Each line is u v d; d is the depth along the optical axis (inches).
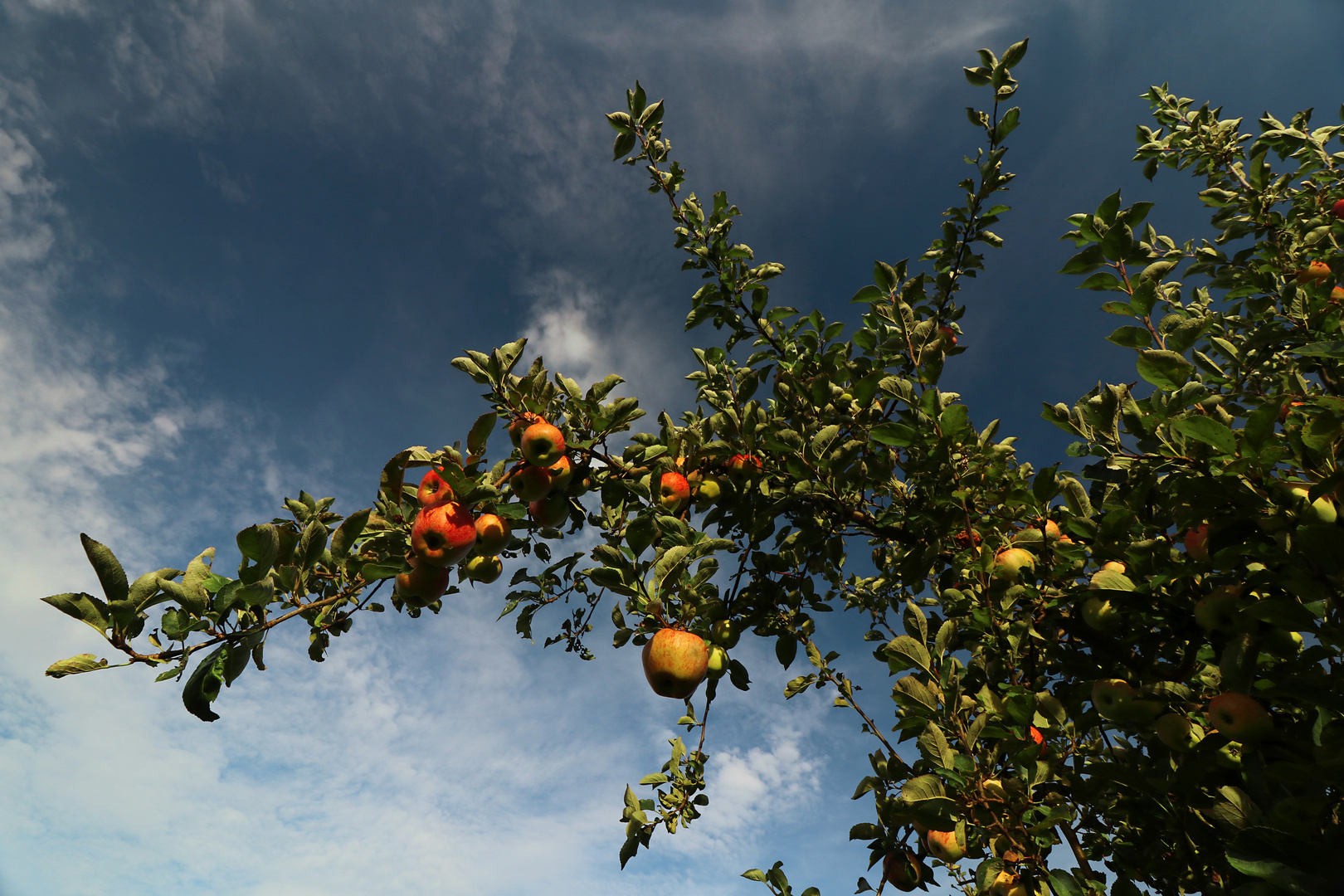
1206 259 182.7
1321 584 65.3
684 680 110.8
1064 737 110.2
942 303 174.2
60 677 76.0
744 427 136.9
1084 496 97.0
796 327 184.2
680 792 129.1
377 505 114.8
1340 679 67.0
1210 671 92.9
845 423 137.1
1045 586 105.6
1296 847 53.6
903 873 118.6
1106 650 93.7
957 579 128.0
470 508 113.0
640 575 114.5
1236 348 123.3
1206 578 87.1
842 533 145.6
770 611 156.5
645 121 183.0
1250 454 67.9
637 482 134.0
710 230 184.1
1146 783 76.0
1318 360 120.6
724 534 165.8
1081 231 106.7
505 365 123.3
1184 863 90.7
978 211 167.8
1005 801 85.0
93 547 77.8
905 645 92.0
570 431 126.4
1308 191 182.1
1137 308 96.4
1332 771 55.2
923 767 108.9
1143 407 85.4
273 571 91.4
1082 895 75.9
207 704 82.4
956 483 110.2
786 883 108.8
